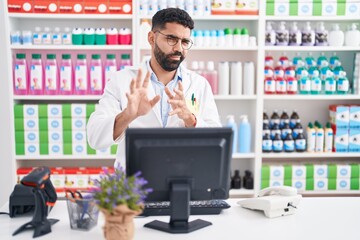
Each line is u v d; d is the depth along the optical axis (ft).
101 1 10.58
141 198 4.79
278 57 12.02
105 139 6.12
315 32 11.28
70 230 5.29
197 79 7.36
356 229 5.41
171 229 5.20
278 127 11.52
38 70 10.73
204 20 11.75
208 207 5.84
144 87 5.66
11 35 10.64
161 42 6.37
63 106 10.79
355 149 11.53
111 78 7.26
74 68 11.34
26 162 11.91
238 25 11.82
